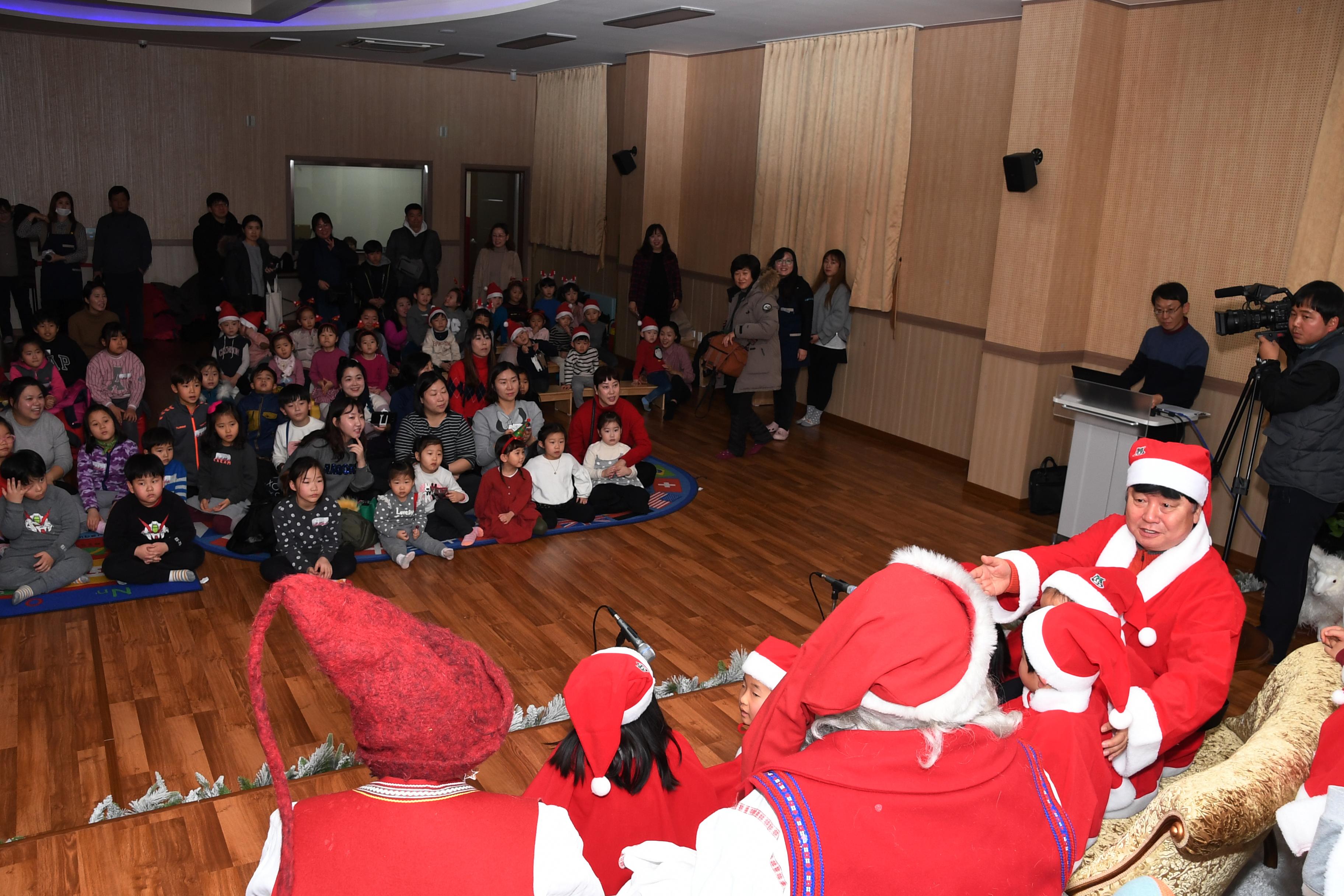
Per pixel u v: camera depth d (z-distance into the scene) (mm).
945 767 1043
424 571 4496
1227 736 2295
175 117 9750
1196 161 5000
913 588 1109
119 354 6090
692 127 8938
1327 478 3541
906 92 6559
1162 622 1856
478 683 1019
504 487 4906
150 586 4133
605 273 10242
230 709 3246
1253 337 4773
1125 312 5445
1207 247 4984
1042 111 5340
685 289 9258
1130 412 4633
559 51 9000
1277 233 4668
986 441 5879
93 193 9539
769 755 1212
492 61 10039
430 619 4008
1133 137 5309
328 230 9414
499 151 11289
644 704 1776
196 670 3500
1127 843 1554
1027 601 2012
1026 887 1058
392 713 952
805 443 7082
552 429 5137
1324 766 1596
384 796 1006
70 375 6555
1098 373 5113
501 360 7430
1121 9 5203
